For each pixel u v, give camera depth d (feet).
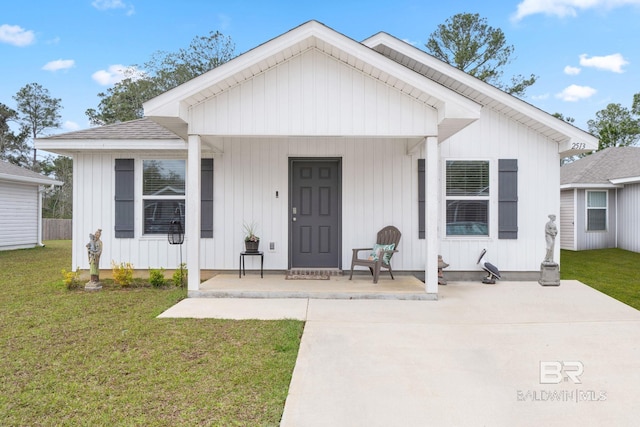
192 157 19.10
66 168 109.60
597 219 44.80
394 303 18.72
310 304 18.42
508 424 8.54
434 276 19.40
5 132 112.68
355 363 11.66
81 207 25.50
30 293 20.76
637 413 9.02
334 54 18.76
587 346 13.16
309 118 18.93
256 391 9.83
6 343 13.04
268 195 25.00
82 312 16.84
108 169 25.48
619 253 40.93
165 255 25.50
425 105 18.94
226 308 17.58
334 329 14.74
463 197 24.77
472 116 17.81
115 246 25.50
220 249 25.08
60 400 9.29
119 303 18.48
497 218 24.77
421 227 24.70
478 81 23.63
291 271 24.75
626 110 88.79
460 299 19.61
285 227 24.97
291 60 18.90
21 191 46.65
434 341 13.56
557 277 23.17
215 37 80.33
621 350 12.80
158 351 12.35
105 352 12.27
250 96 18.93
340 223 24.90
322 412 8.93
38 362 11.48
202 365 11.32
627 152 49.49
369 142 24.80
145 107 17.60
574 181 43.78
